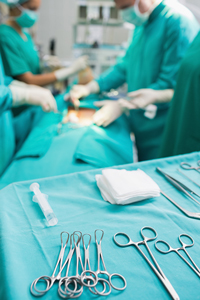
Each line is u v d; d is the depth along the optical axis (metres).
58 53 3.55
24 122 1.84
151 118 1.62
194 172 0.79
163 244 0.53
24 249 0.50
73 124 1.55
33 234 0.54
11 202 0.63
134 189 0.64
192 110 1.13
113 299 0.41
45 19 3.30
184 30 1.39
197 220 0.60
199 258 0.50
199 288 0.44
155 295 0.42
